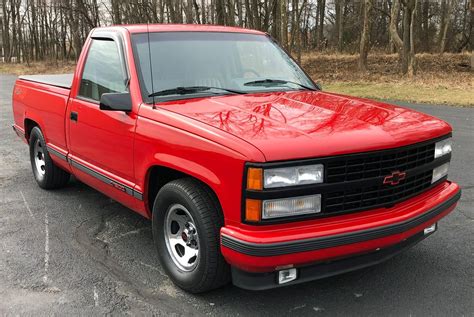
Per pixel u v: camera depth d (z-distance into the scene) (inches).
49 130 213.6
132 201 157.2
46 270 153.0
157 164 137.4
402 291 137.6
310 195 113.3
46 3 2160.4
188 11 1277.1
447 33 1460.4
